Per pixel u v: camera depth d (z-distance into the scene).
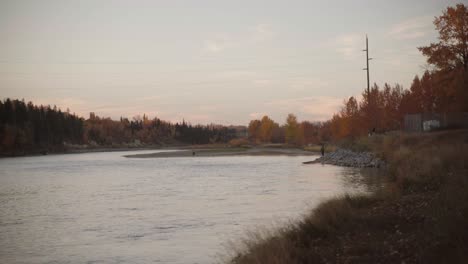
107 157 114.44
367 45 59.69
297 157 86.12
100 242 16.55
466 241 8.98
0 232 18.89
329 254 10.56
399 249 10.08
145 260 13.72
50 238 17.52
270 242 11.41
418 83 62.09
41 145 166.25
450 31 39.31
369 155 49.72
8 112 160.75
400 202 15.41
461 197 11.62
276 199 25.91
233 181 39.31
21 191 35.84
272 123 180.12
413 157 26.77
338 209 14.53
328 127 148.00
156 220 20.77
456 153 21.84
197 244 15.50
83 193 33.31
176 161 82.69
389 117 64.31
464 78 37.62
